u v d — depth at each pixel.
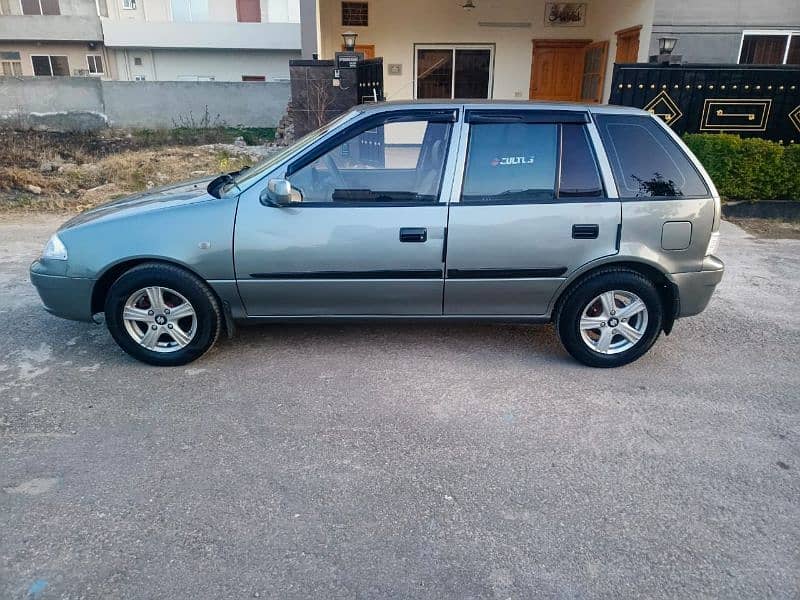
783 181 8.71
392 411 3.69
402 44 14.61
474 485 3.04
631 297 4.16
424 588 2.42
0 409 3.63
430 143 4.14
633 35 11.99
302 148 4.09
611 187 4.03
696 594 2.41
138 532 2.68
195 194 4.27
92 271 3.98
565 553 2.61
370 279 4.05
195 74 29.12
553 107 4.10
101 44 28.20
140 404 3.72
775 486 3.05
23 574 2.44
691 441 3.43
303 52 11.33
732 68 9.34
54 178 10.60
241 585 2.42
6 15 27.19
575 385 4.05
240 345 4.56
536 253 4.02
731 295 5.80
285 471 3.12
